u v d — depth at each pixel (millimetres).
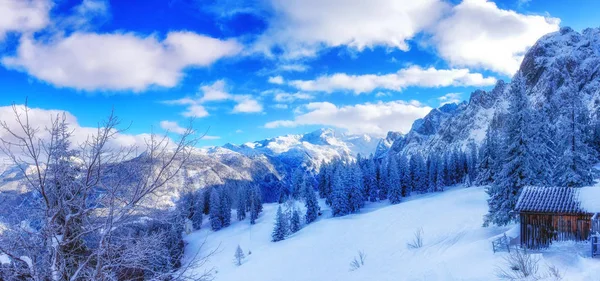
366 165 116250
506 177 30734
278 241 71625
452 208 54656
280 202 124625
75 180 6473
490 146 70438
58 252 6367
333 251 44281
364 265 32844
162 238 6891
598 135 55375
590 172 34156
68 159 6328
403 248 35625
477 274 19484
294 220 81625
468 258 23172
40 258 6637
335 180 100000
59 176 6234
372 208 90000
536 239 23047
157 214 6613
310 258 43719
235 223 103688
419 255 30516
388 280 24516
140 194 6453
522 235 23453
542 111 40125
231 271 48594
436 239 35656
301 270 39094
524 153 29438
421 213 55625
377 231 50094
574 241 22188
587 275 14633
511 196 30000
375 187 101312
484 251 23906
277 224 74000
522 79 30953
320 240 53750
